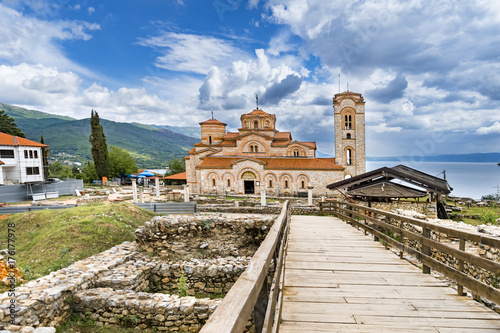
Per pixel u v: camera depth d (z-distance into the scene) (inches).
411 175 850.8
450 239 399.5
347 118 1857.8
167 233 427.2
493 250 281.4
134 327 262.8
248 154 1951.3
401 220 296.0
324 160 1964.8
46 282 286.7
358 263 280.1
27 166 1695.4
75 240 494.3
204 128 2159.2
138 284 335.0
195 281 356.2
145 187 2233.0
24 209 865.5
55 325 257.0
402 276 241.8
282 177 1761.8
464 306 182.9
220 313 65.0
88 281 308.2
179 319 259.1
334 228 492.4
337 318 166.4
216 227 438.3
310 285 221.3
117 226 571.8
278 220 241.8
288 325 158.1
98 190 1768.0
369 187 846.5
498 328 155.3
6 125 2252.7
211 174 1804.9
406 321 163.0
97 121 2517.2
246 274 93.0
